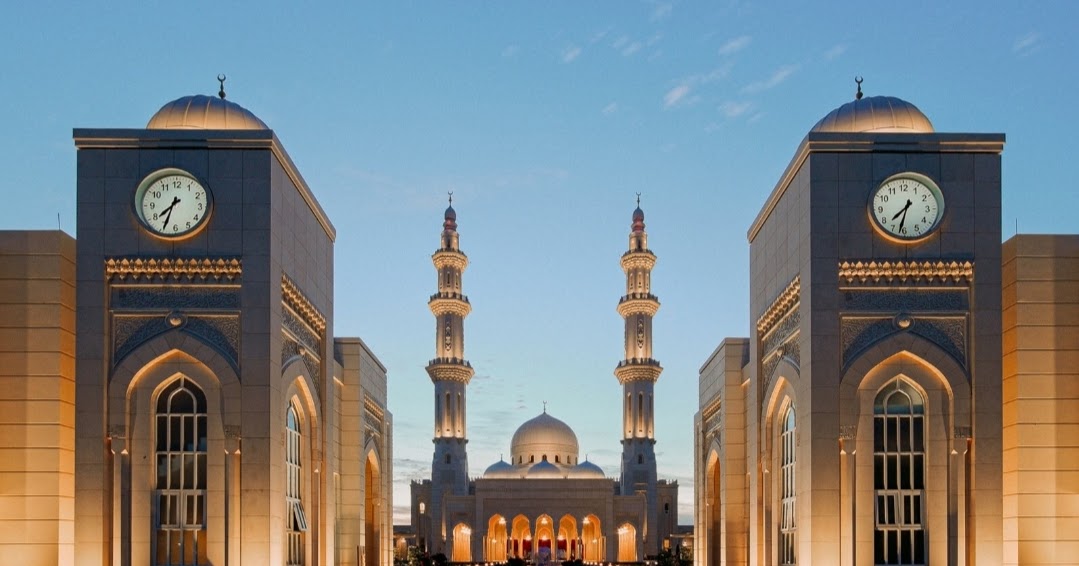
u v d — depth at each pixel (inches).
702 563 2883.9
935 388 1712.6
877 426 1715.1
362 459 2554.1
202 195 1710.1
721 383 2573.8
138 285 1708.9
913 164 1728.6
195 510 1683.1
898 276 1722.4
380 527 2910.9
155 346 1691.7
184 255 1704.0
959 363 1705.2
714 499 2807.6
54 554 1670.8
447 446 6186.0
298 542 1931.6
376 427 2896.2
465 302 6250.0
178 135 1716.3
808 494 1701.5
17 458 1680.6
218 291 1706.4
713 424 2775.6
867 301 1720.0
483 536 6053.2
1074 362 1715.1
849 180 1728.6
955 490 1690.5
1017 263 1733.5
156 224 1710.1
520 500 6077.8
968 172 1728.6
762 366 2133.4
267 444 1675.7
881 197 1731.1
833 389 1701.5
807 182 1748.3
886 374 1716.3
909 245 1721.2
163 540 1676.9
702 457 2947.8
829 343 1708.9
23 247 1708.9
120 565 1663.4
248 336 1694.1
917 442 1710.1
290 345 1876.2
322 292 2111.2
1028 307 1727.4
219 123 1797.5
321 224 2116.1
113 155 1716.3
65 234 1729.8
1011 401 1724.9
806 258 1747.0
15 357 1694.1
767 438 2046.0
